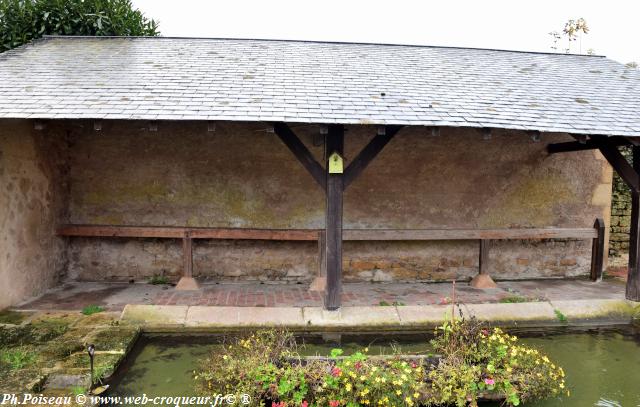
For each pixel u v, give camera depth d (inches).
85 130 230.2
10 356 141.2
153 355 158.1
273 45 263.1
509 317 194.4
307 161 180.5
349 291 226.8
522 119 178.9
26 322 173.3
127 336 162.2
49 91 177.0
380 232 233.8
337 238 182.9
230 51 245.0
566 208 259.3
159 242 236.8
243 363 130.6
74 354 145.6
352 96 187.3
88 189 233.1
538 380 130.9
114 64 214.2
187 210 236.2
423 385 125.6
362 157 179.6
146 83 190.2
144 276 236.7
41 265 211.9
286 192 238.5
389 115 170.4
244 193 237.5
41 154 210.7
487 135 171.6
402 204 245.1
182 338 173.5
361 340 177.2
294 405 118.6
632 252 206.1
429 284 244.2
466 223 250.8
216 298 209.2
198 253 237.6
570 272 262.5
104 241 235.5
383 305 200.5
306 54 248.1
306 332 181.5
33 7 282.7
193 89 185.9
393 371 127.6
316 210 240.2
